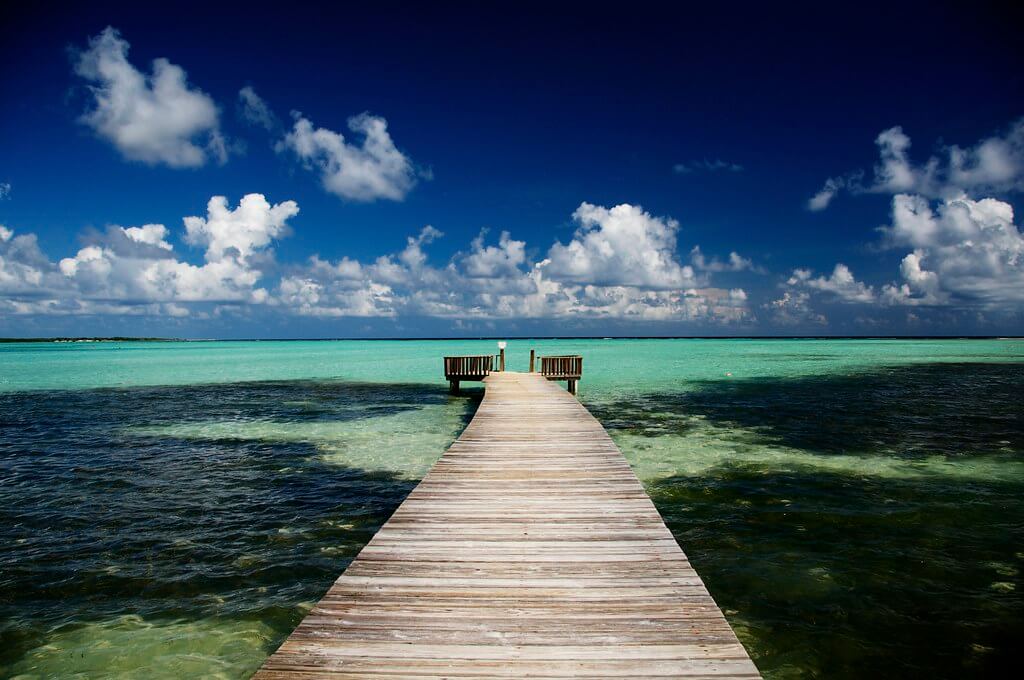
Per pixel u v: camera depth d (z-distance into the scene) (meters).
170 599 6.34
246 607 6.16
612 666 3.52
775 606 6.03
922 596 6.23
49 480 11.18
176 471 11.89
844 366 44.75
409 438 15.49
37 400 24.06
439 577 4.77
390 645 3.73
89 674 5.04
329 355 71.88
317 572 7.02
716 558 7.22
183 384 31.36
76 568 7.13
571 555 5.25
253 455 13.41
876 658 5.14
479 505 6.71
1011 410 19.62
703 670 3.47
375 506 9.61
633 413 19.22
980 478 10.90
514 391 18.77
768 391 26.09
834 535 7.98
